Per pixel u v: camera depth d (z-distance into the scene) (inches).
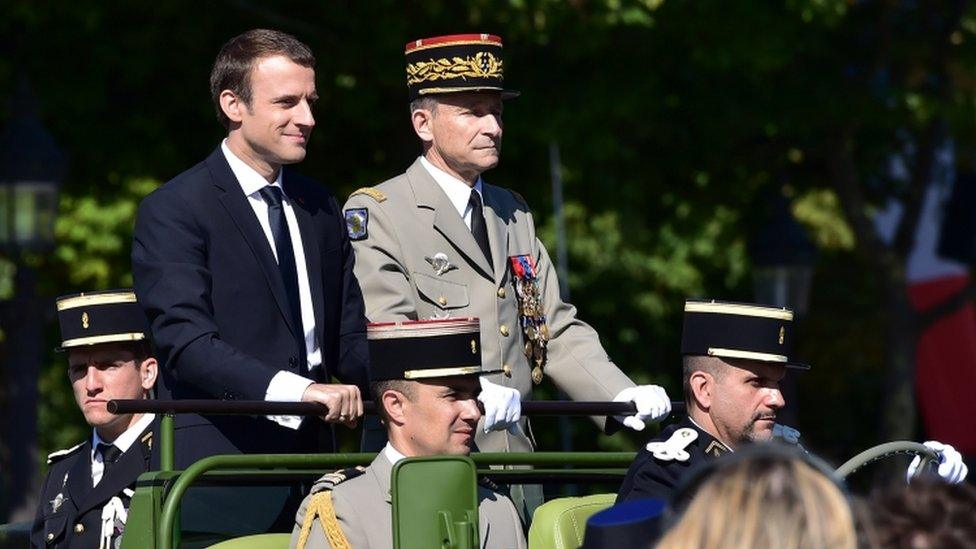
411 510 635.5
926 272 2504.9
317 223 805.2
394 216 840.9
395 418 675.4
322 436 788.6
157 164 1882.4
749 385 750.5
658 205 2210.9
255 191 786.8
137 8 1782.7
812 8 1857.8
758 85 2006.6
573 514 711.1
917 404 2549.2
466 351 671.8
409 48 853.8
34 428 1648.6
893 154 2218.3
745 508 411.5
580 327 876.6
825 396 3080.7
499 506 706.8
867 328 2942.9
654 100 1923.0
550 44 1856.5
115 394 804.6
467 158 839.7
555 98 1859.0
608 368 858.1
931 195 2476.6
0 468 2126.0
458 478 643.5
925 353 2524.6
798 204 2856.8
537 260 877.8
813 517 408.2
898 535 464.4
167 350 746.2
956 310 2186.3
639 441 2620.6
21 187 1537.9
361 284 832.3
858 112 2022.6
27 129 1545.3
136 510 685.3
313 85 788.6
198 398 774.5
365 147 1947.6
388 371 673.6
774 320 751.1
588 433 2618.1
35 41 1811.0
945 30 2074.3
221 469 711.7
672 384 2915.8
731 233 2420.0
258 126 778.2
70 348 804.0
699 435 749.9
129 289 815.7
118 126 1868.8
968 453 2527.1
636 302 2824.8
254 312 773.9
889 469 2139.5
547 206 2075.5
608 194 2121.1
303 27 1785.2
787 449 428.1
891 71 2108.8
